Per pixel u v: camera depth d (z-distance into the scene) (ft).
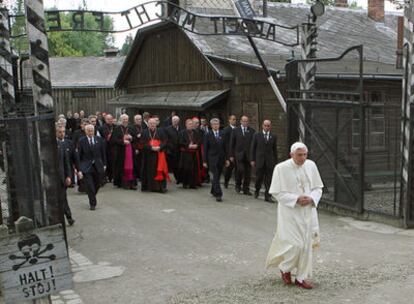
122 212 39.99
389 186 47.67
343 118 37.88
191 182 50.96
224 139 47.19
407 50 33.45
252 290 22.36
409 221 33.58
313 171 22.57
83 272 25.80
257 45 62.03
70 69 120.98
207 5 66.74
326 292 21.89
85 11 35.19
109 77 118.52
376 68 56.08
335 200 38.96
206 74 61.67
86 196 47.39
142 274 25.23
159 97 70.33
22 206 20.85
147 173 49.06
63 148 35.14
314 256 27.37
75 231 34.32
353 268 25.18
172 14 38.34
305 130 41.16
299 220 22.11
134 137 51.57
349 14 77.25
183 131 51.03
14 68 45.50
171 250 29.37
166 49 71.15
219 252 28.66
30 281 15.53
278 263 22.85
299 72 42.63
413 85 33.17
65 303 21.68
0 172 22.85
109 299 22.02
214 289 22.68
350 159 38.01
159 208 41.32
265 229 33.94
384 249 28.68
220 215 38.37
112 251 29.50
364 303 20.67
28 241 15.49
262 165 43.80
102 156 41.19
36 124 21.36
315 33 42.27
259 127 53.62
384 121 50.08
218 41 61.98
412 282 23.07
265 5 69.56
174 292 22.56
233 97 57.52
